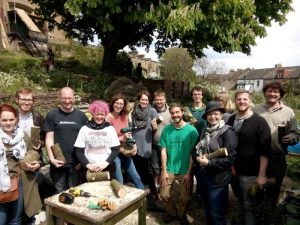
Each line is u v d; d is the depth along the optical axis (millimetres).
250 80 53781
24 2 23719
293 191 3846
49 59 14539
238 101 3307
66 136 3641
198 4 8430
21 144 3031
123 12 9547
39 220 3697
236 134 3229
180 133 3789
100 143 3494
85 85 10664
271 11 13227
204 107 4793
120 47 14133
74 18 14508
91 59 24578
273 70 53094
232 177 3420
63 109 3693
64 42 26688
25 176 3119
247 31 10234
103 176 3277
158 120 4328
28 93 3557
